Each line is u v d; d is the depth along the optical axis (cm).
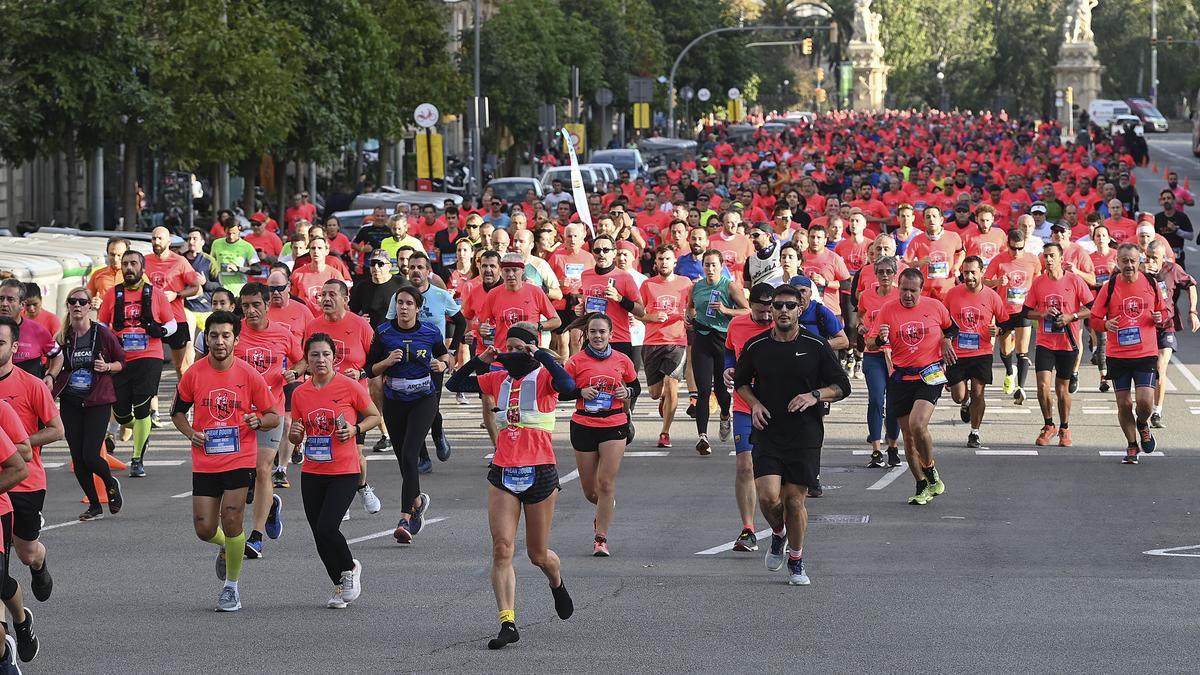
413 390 3034
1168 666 2075
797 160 13050
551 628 2316
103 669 2102
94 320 3294
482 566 2773
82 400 3238
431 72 11450
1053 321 4044
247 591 2592
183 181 8356
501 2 14425
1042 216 5894
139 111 7256
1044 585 2577
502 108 13738
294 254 5516
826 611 2403
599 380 2833
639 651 2173
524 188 9988
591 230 5234
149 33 7725
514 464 2236
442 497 3488
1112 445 4144
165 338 3800
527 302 3647
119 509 3294
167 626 2348
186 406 2483
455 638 2262
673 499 3438
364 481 3078
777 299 2561
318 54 8856
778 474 2572
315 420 2475
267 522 2912
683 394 5200
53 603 2508
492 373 2562
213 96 7631
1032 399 5053
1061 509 3288
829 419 4634
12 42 6988
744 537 2873
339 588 2467
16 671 1948
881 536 3014
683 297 4031
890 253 4412
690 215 5928
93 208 8500
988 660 2108
